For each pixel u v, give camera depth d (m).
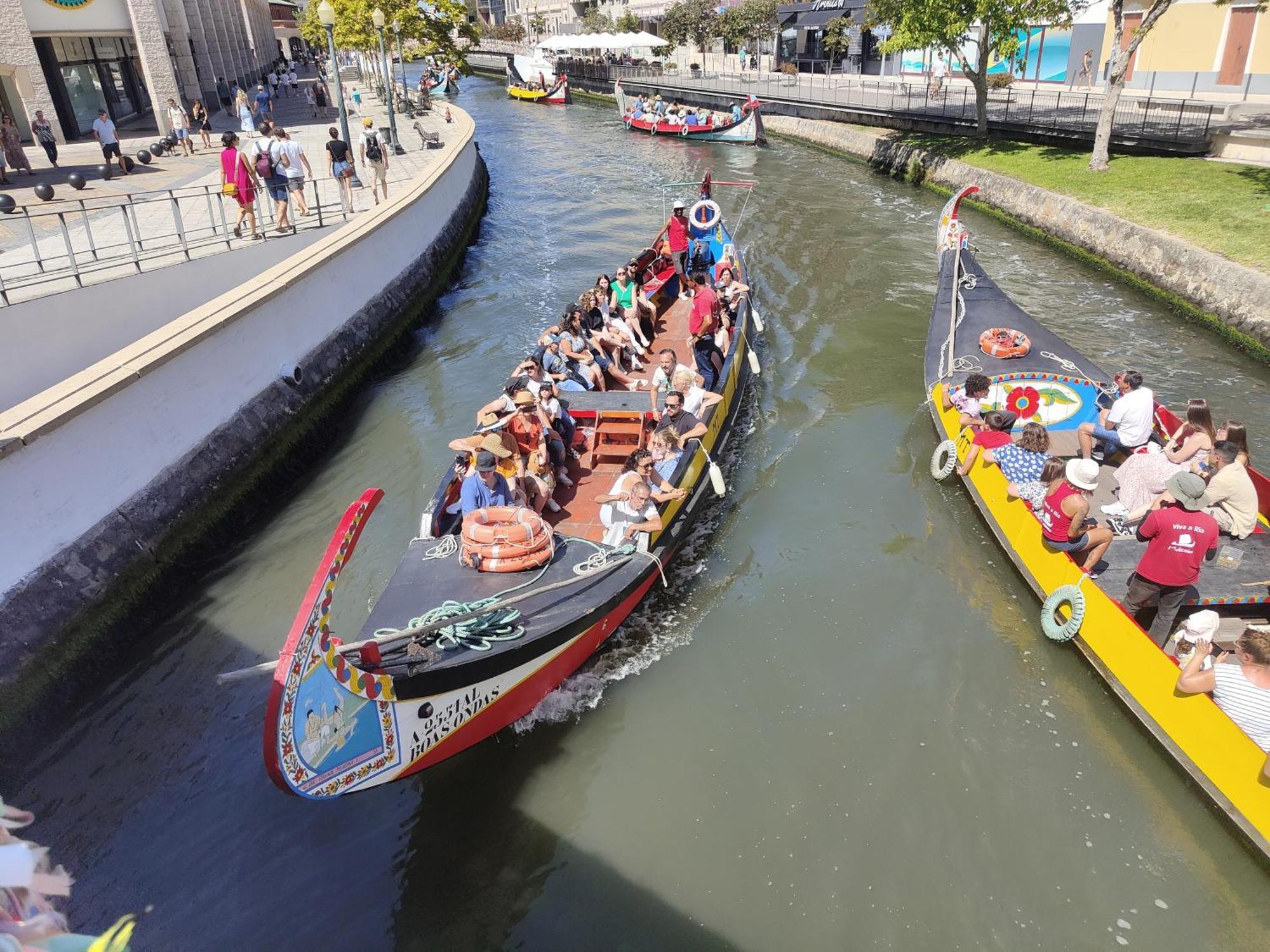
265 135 13.84
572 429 8.49
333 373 12.08
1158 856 5.43
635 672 6.98
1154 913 5.10
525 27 83.25
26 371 9.97
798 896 5.22
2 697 6.34
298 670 4.43
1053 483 6.97
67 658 6.94
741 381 11.07
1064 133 22.22
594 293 10.89
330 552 4.54
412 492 9.67
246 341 10.19
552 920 5.12
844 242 18.78
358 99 35.09
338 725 4.77
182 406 8.95
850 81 40.47
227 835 5.71
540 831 5.69
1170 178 17.56
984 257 17.42
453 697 5.55
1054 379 9.34
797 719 6.50
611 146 34.56
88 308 10.59
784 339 13.41
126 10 24.28
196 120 27.27
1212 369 11.96
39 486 7.05
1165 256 14.44
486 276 18.36
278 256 13.28
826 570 8.13
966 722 6.45
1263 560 6.79
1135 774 6.00
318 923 5.15
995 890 5.23
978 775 6.01
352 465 10.55
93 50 27.31
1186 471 6.49
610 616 6.72
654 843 5.58
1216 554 6.86
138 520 8.07
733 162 29.88
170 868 5.48
